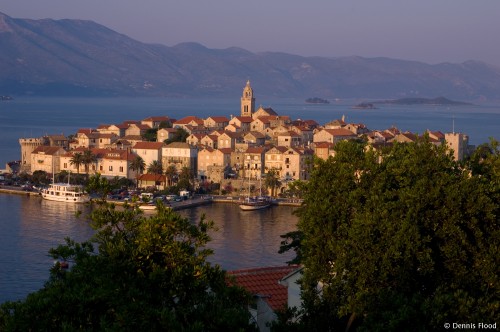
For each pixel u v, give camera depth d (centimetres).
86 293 5938
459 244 6612
